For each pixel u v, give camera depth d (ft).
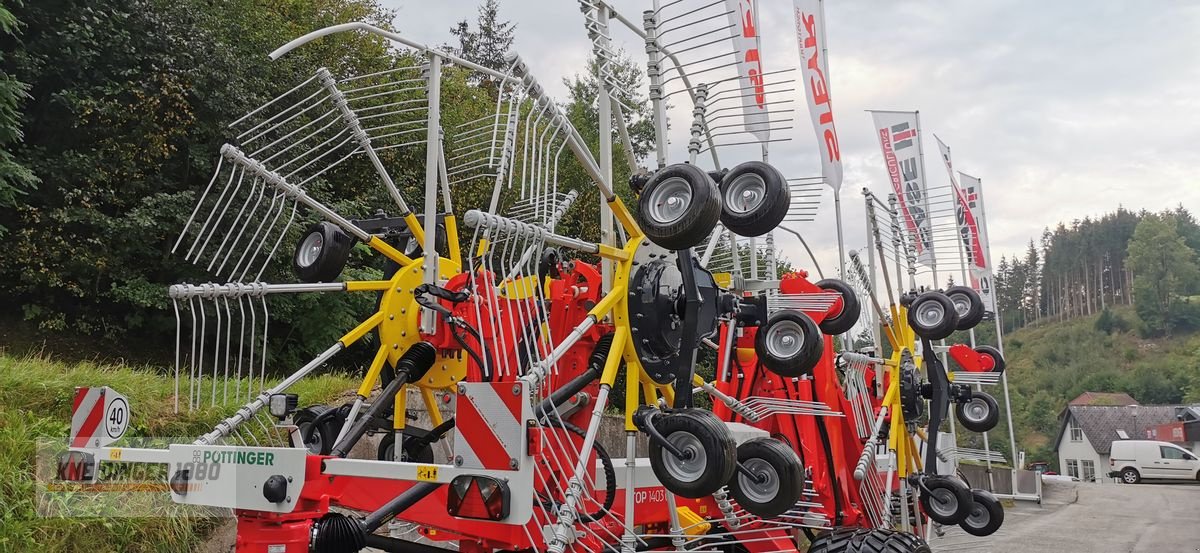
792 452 14.57
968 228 51.67
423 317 14.79
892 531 19.15
